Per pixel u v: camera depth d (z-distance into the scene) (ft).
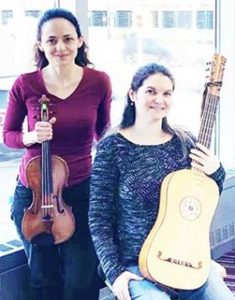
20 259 8.56
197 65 11.86
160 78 7.20
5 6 9.12
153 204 7.13
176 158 7.30
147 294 6.68
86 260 8.08
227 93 12.74
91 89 7.89
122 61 10.54
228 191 12.08
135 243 7.10
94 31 10.03
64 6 9.69
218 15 12.48
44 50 7.69
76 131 7.80
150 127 7.29
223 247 12.17
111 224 7.25
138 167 7.17
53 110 7.67
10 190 9.36
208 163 7.30
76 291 8.14
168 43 11.53
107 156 7.24
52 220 7.62
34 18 9.27
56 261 8.07
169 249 6.96
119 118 7.69
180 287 6.89
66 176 7.68
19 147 7.78
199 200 7.16
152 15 11.16
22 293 8.61
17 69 8.80
